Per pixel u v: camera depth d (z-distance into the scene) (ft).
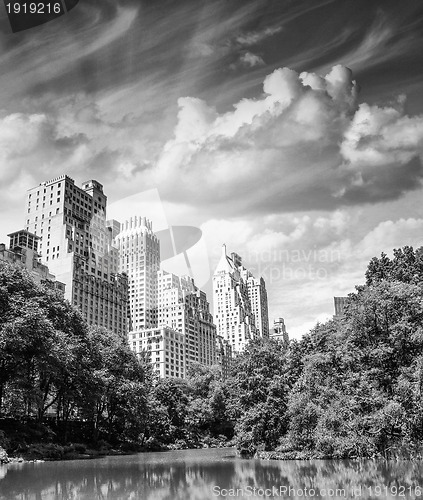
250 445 183.93
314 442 146.10
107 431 288.92
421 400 117.50
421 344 128.47
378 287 143.74
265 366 189.88
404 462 117.19
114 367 278.67
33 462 168.25
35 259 476.13
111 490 92.12
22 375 191.21
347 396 133.59
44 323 184.03
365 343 140.15
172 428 347.15
